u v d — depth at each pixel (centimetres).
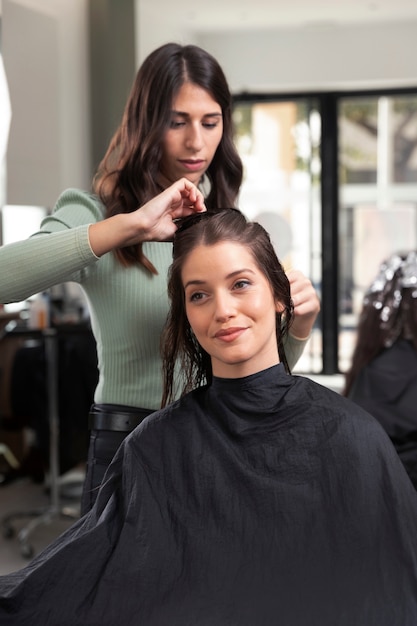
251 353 148
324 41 772
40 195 605
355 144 811
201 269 149
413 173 805
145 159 183
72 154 618
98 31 634
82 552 143
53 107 603
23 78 602
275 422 150
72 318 518
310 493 146
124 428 184
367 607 138
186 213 169
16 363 536
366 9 717
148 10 702
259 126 821
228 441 150
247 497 147
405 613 138
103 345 187
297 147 819
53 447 488
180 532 146
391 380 257
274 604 139
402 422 253
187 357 164
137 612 141
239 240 149
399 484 146
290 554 143
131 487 150
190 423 153
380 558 142
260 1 688
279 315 158
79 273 180
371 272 819
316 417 150
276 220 702
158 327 182
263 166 826
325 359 826
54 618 140
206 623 139
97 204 187
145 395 184
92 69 637
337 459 147
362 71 767
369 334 264
